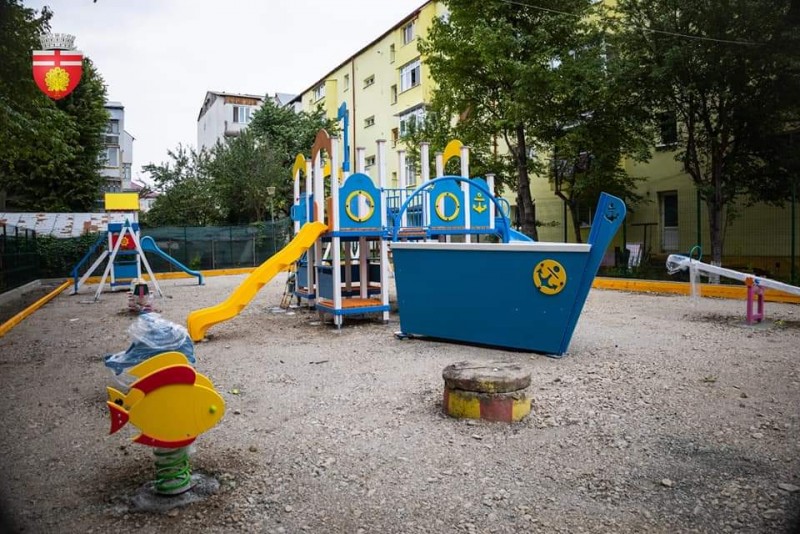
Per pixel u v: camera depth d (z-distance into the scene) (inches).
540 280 274.1
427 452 156.9
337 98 1732.3
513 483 137.2
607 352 284.0
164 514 123.0
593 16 810.8
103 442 169.9
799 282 511.5
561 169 807.1
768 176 610.5
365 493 132.8
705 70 535.8
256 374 256.2
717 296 540.1
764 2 491.8
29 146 521.3
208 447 163.0
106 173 2267.5
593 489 133.3
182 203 1427.2
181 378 125.8
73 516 122.4
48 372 269.0
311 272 489.1
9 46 431.8
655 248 834.2
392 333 359.3
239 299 355.6
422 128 983.0
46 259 983.6
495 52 681.0
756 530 113.3
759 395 206.5
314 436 171.5
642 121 636.7
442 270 309.6
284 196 1460.4
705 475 139.6
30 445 167.6
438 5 1256.2
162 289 750.5
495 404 180.1
